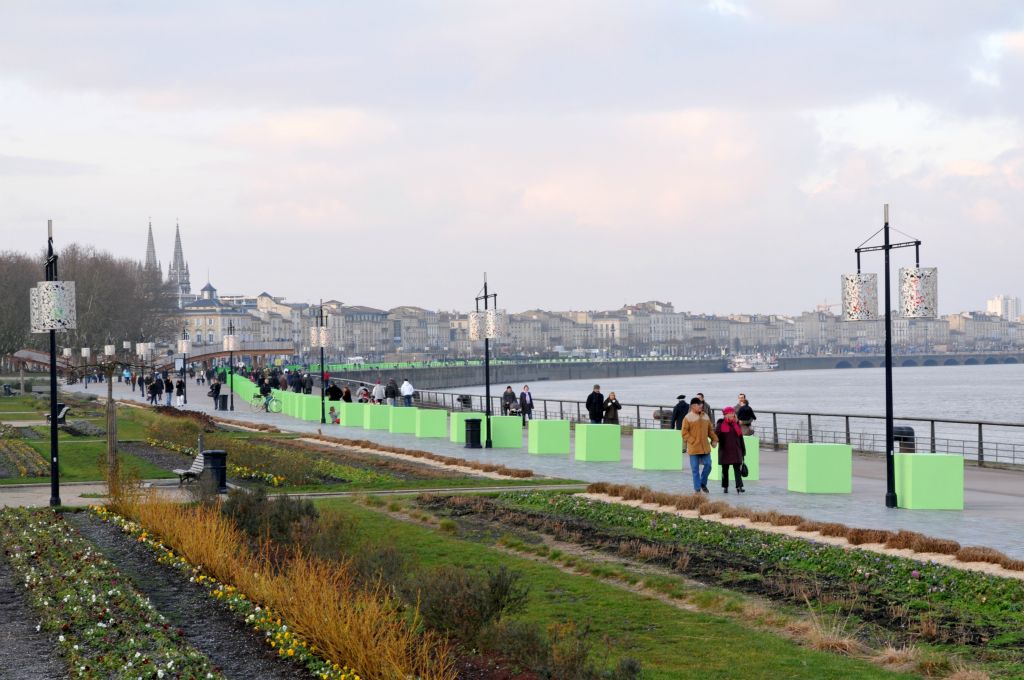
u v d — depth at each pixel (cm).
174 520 2227
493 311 4625
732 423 2980
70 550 2112
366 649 1290
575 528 2352
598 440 3988
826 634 1455
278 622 1494
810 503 2755
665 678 1305
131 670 1304
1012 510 2616
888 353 2709
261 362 14775
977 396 18650
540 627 1489
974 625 1507
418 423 5241
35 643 1465
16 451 4197
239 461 3741
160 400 8288
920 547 1980
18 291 13738
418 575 1580
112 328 15325
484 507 2661
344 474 3469
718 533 2206
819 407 15312
